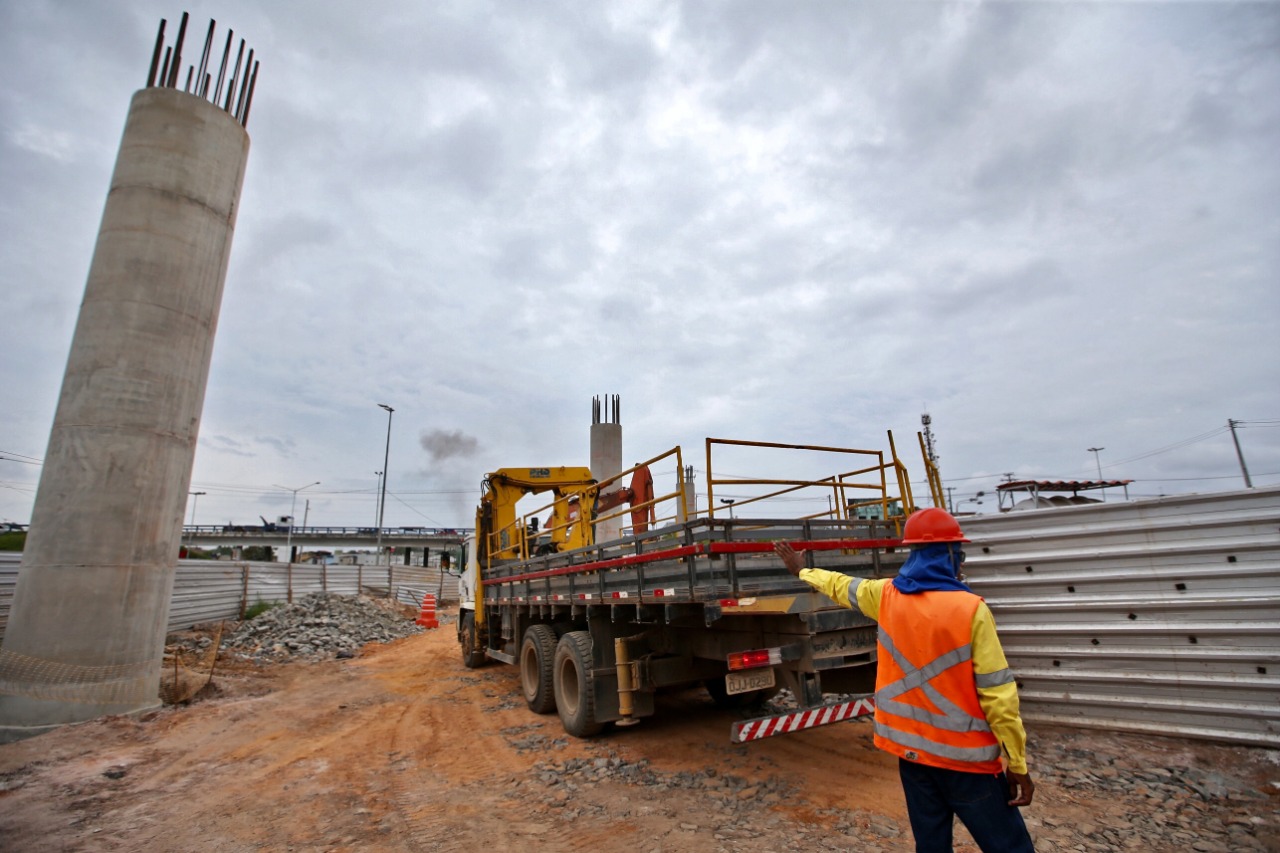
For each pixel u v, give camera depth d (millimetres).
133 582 9211
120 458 9227
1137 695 6031
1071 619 6457
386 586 30734
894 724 2785
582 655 7152
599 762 6266
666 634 6980
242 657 14234
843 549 5738
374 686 11234
